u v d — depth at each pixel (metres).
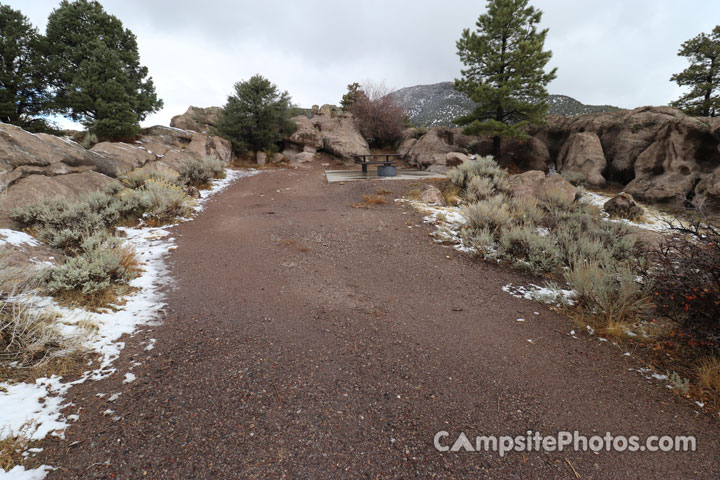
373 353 3.48
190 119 26.31
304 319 4.14
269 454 2.16
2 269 3.52
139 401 2.58
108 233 6.87
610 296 4.43
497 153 20.02
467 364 3.38
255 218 9.37
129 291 4.60
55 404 2.46
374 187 13.30
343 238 7.69
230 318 4.05
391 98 26.08
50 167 9.12
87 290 4.04
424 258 6.74
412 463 2.16
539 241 6.54
